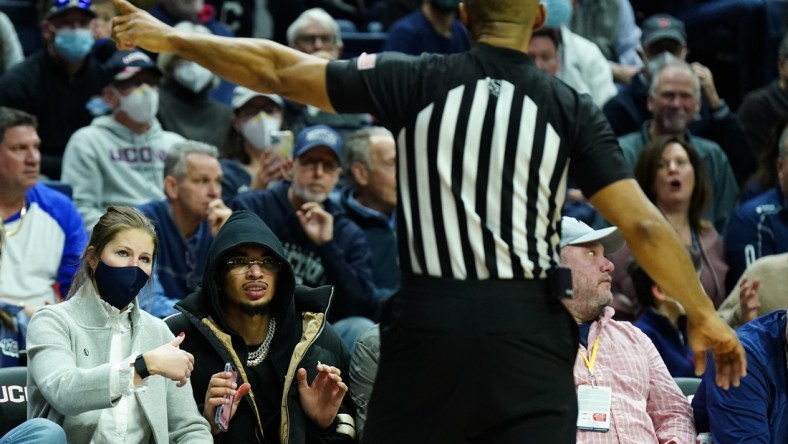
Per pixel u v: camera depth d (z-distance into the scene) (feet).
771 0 90.99
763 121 79.00
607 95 83.61
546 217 30.48
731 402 45.01
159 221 59.31
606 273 47.24
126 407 39.86
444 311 29.63
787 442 45.55
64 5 70.95
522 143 30.14
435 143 30.19
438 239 29.94
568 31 84.64
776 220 64.85
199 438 40.27
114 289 39.65
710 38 92.99
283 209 60.59
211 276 42.24
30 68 72.28
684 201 63.31
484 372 29.60
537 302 29.94
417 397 30.09
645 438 45.34
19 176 57.41
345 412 44.62
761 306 56.39
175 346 37.63
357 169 66.44
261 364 43.24
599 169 30.48
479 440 30.55
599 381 46.03
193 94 74.08
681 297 29.96
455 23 81.61
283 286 43.39
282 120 72.64
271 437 43.06
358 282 59.77
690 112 70.95
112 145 67.46
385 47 80.23
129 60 67.31
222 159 69.77
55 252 58.90
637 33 92.48
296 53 31.19
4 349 53.06
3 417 42.86
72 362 38.86
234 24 88.69
